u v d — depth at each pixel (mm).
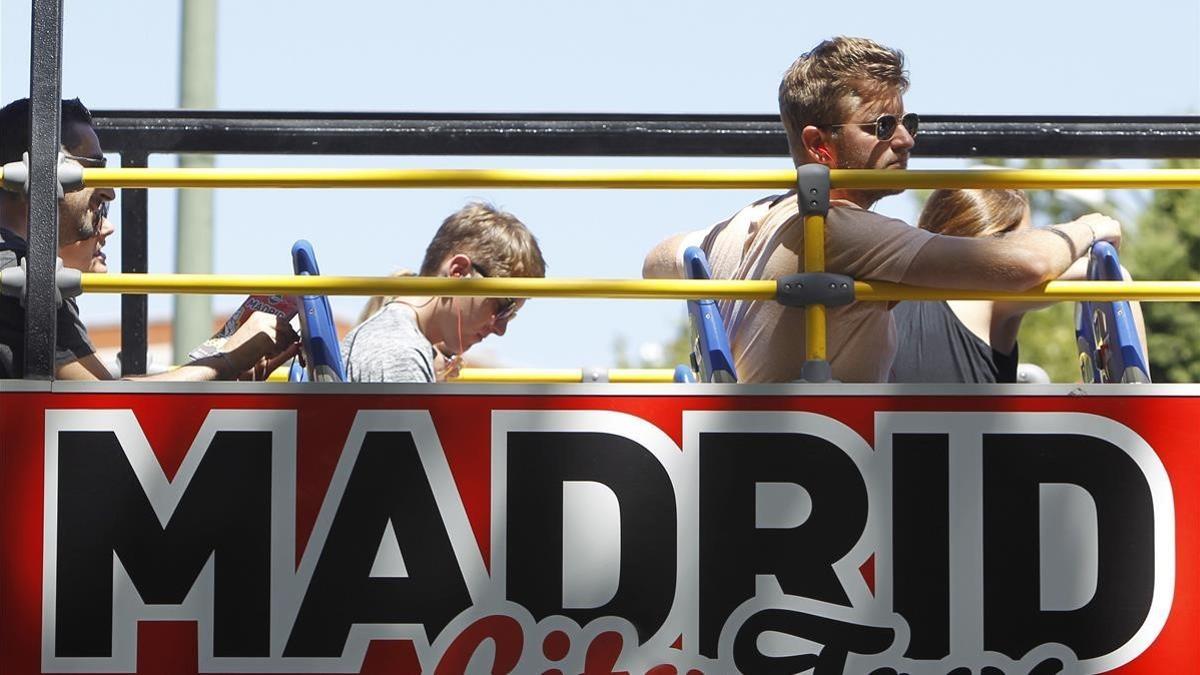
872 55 11656
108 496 9664
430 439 9734
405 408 9750
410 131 14320
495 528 9703
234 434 9727
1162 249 51906
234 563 9641
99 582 9602
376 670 9609
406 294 10023
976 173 10156
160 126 14195
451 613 9648
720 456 9742
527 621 9648
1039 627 9648
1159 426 9734
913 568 9672
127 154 14258
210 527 9664
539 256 13867
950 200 13820
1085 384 9781
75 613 9586
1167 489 9703
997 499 9711
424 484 9711
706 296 10062
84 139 12094
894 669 9617
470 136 14336
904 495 9711
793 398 9773
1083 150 14250
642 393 9773
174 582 9617
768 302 11328
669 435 9758
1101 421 9750
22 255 11430
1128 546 9695
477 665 9633
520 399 9766
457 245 13617
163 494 9664
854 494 9703
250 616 9609
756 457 9742
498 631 9656
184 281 9953
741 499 9719
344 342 12406
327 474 9703
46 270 9875
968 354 12953
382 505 9703
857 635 9641
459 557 9680
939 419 9750
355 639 9609
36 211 9922
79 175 10016
